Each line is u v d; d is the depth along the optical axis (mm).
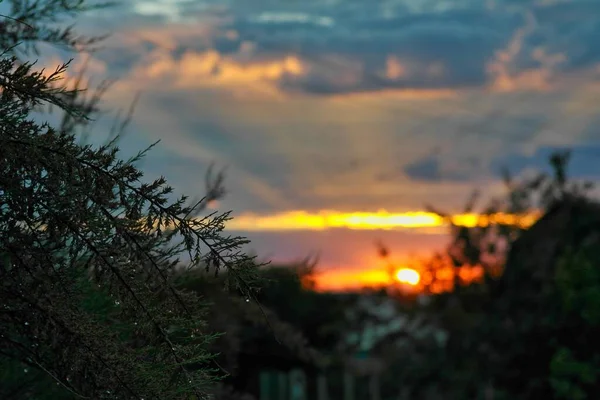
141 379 2061
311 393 16406
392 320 16406
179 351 2127
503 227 14633
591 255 11562
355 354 16828
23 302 2029
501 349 13258
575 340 11914
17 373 2809
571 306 11305
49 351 2125
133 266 2051
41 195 1986
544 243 13562
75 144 2010
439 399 14555
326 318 16078
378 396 16172
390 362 15812
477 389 13648
